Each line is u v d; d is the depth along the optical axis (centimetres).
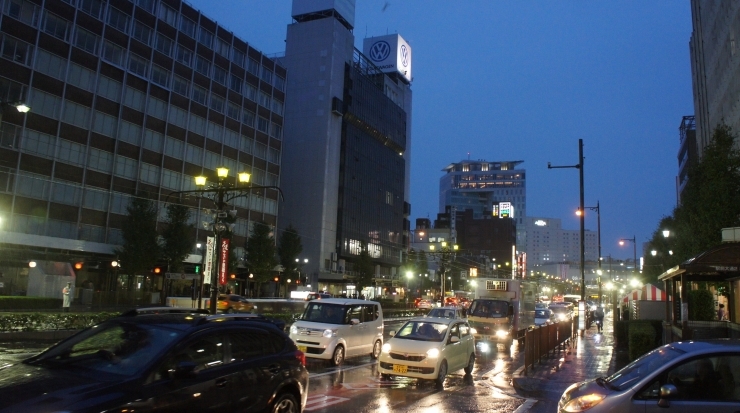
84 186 4569
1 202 3962
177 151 5559
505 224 15488
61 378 520
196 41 5894
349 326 1672
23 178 4112
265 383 673
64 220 4409
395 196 10750
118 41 4950
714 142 2572
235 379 631
